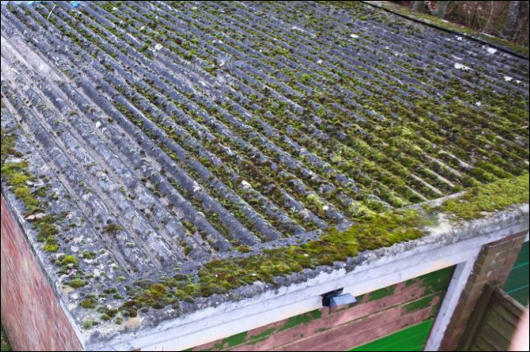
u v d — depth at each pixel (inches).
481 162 194.4
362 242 142.2
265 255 133.1
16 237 219.3
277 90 235.0
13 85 229.0
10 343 305.1
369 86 249.8
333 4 378.0
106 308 110.1
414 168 187.6
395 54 296.4
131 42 270.1
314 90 237.6
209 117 204.8
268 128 202.2
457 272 198.1
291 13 346.0
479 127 222.8
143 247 139.7
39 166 167.6
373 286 167.3
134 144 186.4
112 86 225.5
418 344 220.5
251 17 327.3
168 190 161.2
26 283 227.1
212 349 163.0
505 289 238.7
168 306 112.7
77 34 273.1
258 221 149.7
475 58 308.2
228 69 249.8
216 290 118.6
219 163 175.5
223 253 134.0
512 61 308.5
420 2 574.2
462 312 206.5
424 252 164.2
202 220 148.3
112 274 124.6
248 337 167.6
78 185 160.7
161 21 301.7
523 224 182.5
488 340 208.8
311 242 140.0
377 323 198.5
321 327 183.6
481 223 158.2
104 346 105.9
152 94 220.4
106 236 141.3
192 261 129.9
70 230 138.8
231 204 156.6
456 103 244.5
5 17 296.2
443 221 156.3
